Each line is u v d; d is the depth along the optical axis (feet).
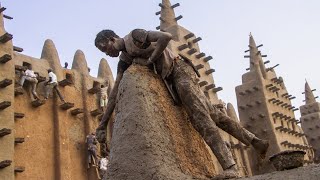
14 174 57.98
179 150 13.85
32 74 64.69
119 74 15.99
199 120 14.15
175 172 12.81
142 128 13.29
